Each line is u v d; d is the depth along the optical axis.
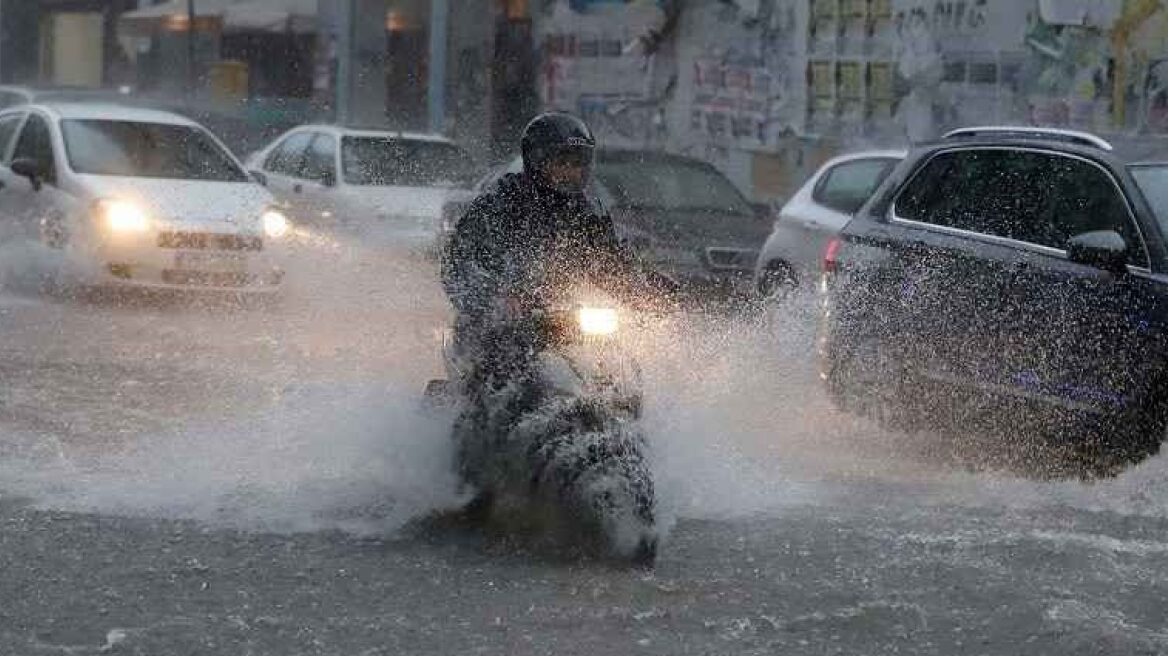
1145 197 16.31
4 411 18.56
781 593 11.90
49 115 30.67
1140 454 15.59
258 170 37.47
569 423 12.78
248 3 59.19
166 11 60.38
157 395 19.83
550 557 12.75
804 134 39.66
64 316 27.14
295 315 28.31
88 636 10.61
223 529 13.31
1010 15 34.03
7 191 30.19
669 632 10.92
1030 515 14.66
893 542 13.42
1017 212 17.38
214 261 28.42
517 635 10.80
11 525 13.30
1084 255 15.94
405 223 32.94
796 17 39.78
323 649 10.45
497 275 13.15
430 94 51.66
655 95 44.44
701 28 42.84
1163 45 30.73
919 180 18.78
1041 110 33.41
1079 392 16.02
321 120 55.88
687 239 29.33
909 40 36.53
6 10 75.31
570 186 13.27
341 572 12.20
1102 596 12.03
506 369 13.07
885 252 18.50
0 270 29.81
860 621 11.26
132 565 12.25
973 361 17.08
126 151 30.22
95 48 71.69
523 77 49.28
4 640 10.48
